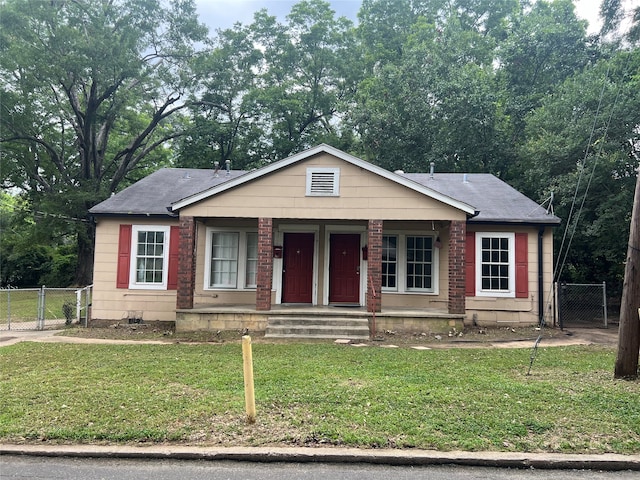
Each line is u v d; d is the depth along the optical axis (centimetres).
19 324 1287
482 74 2305
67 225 2372
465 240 1159
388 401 534
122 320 1256
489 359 791
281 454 406
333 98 3020
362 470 391
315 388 588
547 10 2803
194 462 405
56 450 416
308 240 1310
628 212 1420
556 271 1770
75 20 2275
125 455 411
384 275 1308
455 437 434
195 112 2822
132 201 1317
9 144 2492
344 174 1127
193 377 652
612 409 509
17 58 2045
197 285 1281
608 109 1448
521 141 2127
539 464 395
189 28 2564
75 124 2655
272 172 1131
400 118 2328
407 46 2884
